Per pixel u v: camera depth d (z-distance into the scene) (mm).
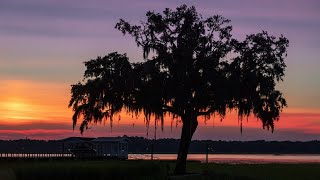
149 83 45375
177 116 48812
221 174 46969
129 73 45375
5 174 20391
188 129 47438
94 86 47156
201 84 45469
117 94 46844
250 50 46750
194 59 46031
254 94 45312
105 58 47188
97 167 24359
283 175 49375
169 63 45219
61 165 22797
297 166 70500
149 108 45375
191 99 46312
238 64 46688
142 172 28562
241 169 57344
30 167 21281
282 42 47000
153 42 47000
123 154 71250
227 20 47625
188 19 46688
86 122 47812
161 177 31453
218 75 45500
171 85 44688
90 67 47250
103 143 69750
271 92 46812
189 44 46125
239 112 46250
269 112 46469
